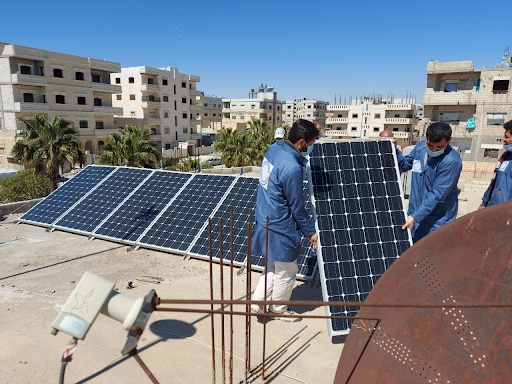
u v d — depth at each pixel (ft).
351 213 14.10
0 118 124.47
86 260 20.43
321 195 14.16
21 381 10.98
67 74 134.10
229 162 115.75
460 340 6.94
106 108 149.69
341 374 8.68
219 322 14.34
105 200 26.96
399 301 8.05
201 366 11.76
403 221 14.32
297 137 12.64
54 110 130.41
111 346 12.72
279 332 13.71
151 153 85.92
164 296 16.26
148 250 21.88
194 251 20.62
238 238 20.63
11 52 117.19
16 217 30.01
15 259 20.52
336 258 13.42
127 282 17.67
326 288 13.10
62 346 12.75
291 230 13.05
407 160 15.31
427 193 13.89
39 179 74.90
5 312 14.93
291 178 12.25
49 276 18.38
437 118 128.47
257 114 282.56
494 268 6.81
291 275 13.93
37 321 14.30
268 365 11.85
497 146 117.91
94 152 145.07
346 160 14.85
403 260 8.21
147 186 27.43
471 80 122.42
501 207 6.88
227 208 23.09
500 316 6.56
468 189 71.92
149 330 13.73
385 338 8.04
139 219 24.20
